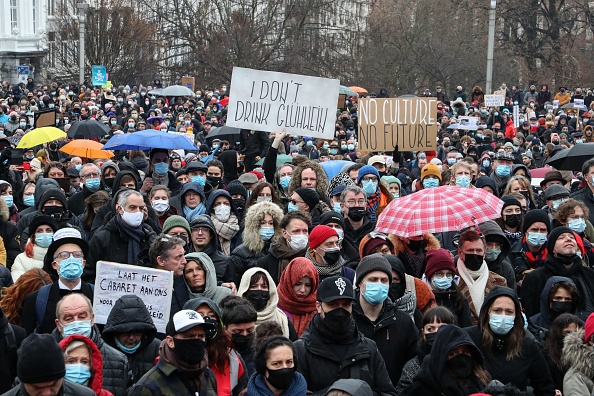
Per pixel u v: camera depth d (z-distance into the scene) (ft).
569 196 50.47
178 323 28.02
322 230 37.78
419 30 217.15
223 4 239.50
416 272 41.16
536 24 263.49
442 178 59.00
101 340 31.14
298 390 29.40
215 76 238.89
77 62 237.04
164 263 35.86
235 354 31.19
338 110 152.15
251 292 35.14
